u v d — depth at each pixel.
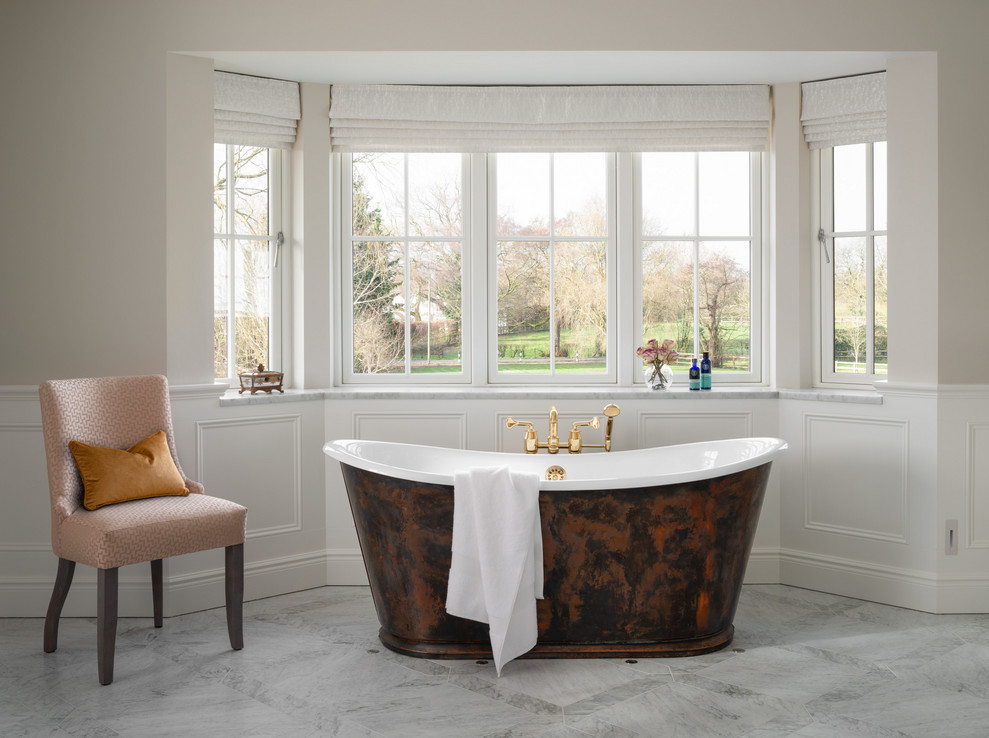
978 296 3.85
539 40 3.88
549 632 3.30
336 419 4.31
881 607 3.93
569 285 4.59
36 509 3.78
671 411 4.32
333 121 4.34
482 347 4.54
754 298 4.56
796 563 4.27
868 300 4.31
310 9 3.84
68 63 3.74
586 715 2.81
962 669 3.19
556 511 3.17
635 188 4.53
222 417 3.98
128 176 3.78
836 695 2.96
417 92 4.34
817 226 4.40
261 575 4.11
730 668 3.20
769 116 4.40
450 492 3.18
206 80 3.91
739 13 3.88
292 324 4.45
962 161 3.85
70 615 3.80
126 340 3.80
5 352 3.76
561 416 4.32
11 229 3.75
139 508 3.17
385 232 4.56
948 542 3.86
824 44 3.88
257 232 4.37
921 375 3.91
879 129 4.16
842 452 4.12
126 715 2.82
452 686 3.05
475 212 4.50
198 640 3.51
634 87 4.36
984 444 3.85
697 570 3.28
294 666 3.24
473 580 3.18
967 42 3.84
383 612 3.42
